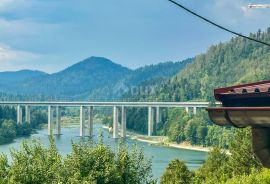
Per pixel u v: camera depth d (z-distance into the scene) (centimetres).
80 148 2888
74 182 2686
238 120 973
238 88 1045
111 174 2866
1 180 2691
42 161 2762
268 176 4484
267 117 930
